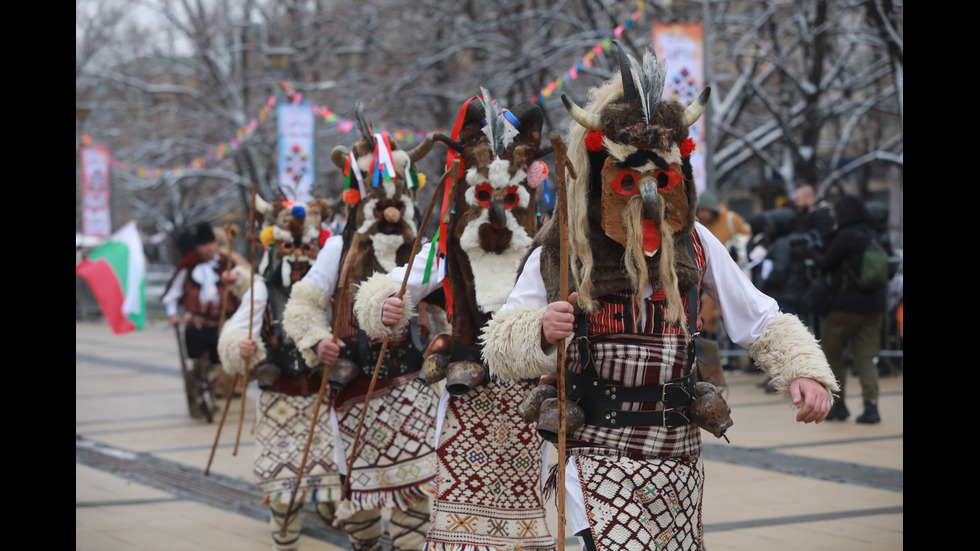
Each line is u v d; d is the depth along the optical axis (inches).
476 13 955.3
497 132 205.8
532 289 159.5
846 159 1162.0
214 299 501.7
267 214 288.4
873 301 420.2
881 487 312.3
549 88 646.5
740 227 629.9
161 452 423.2
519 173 207.0
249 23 1109.7
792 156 895.1
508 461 203.5
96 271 593.6
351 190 240.2
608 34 808.9
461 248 211.0
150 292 1259.8
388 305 209.8
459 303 208.5
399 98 934.4
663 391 152.6
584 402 154.3
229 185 1234.0
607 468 150.8
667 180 150.0
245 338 275.4
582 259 152.3
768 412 460.4
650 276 151.5
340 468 240.7
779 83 932.0
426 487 234.7
